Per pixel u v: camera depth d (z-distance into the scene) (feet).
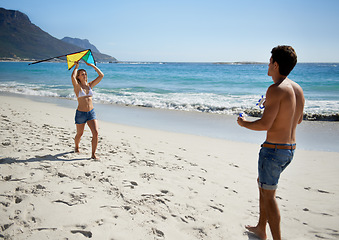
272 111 6.68
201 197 11.05
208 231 8.44
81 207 8.75
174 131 26.84
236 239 8.15
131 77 111.34
